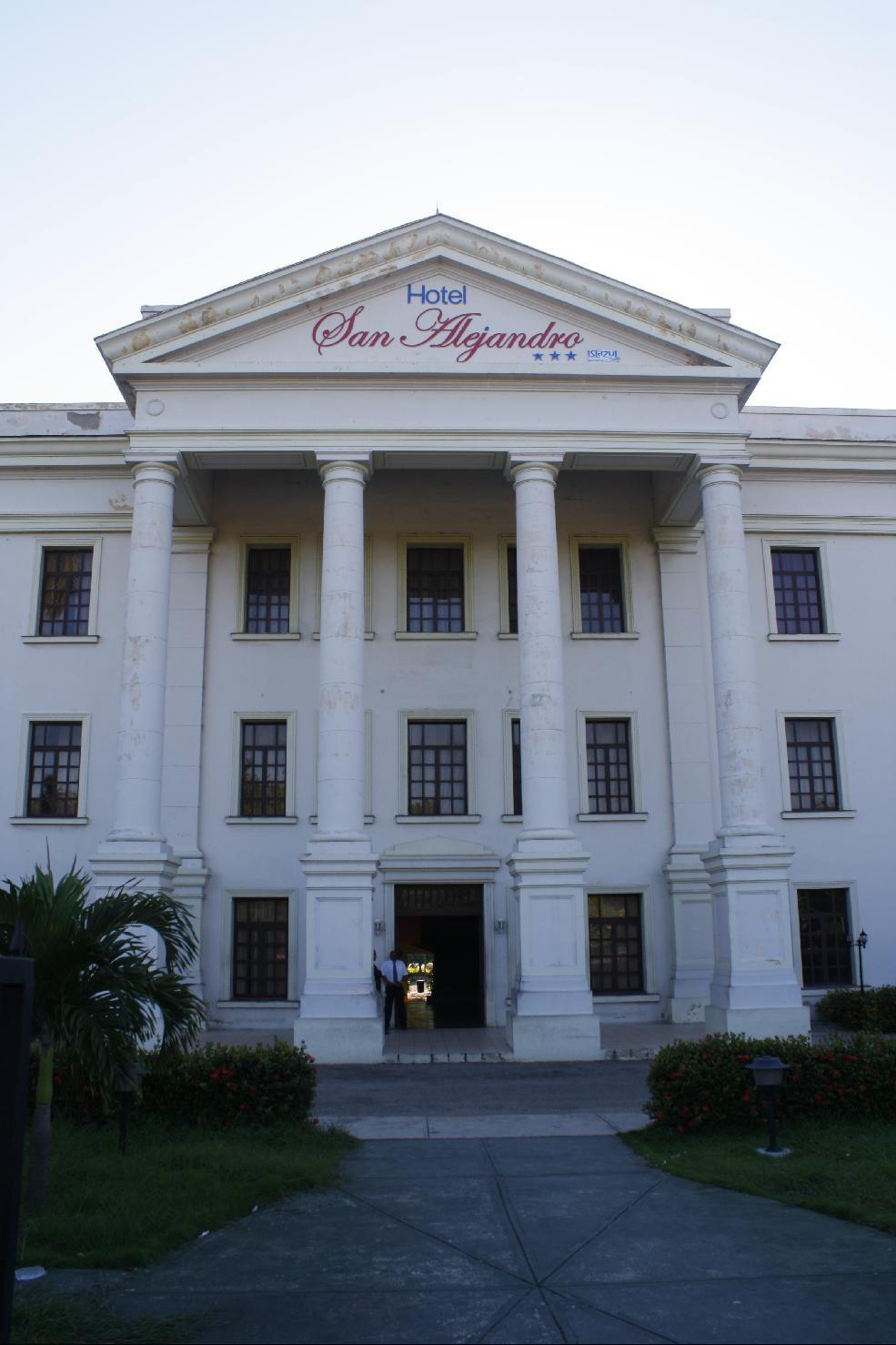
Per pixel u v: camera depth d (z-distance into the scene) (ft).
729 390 75.72
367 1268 25.98
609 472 90.33
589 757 86.79
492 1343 21.22
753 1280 24.90
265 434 73.51
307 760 84.43
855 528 90.48
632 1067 61.82
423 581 88.84
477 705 85.81
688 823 83.97
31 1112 40.98
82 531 87.30
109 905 32.78
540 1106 49.83
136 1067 31.81
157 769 69.36
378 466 76.84
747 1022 64.90
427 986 94.48
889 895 85.10
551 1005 65.51
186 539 87.20
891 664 89.04
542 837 68.13
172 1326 22.00
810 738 88.22
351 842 67.72
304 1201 32.14
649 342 75.77
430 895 83.25
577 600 88.43
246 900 83.05
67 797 84.02
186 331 74.23
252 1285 24.77
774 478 90.33
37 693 84.84
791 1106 41.73
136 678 69.56
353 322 75.05
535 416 74.59
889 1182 33.04
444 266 75.82
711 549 74.13
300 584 87.45
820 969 84.12
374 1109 49.16
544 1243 27.86
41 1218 28.71
